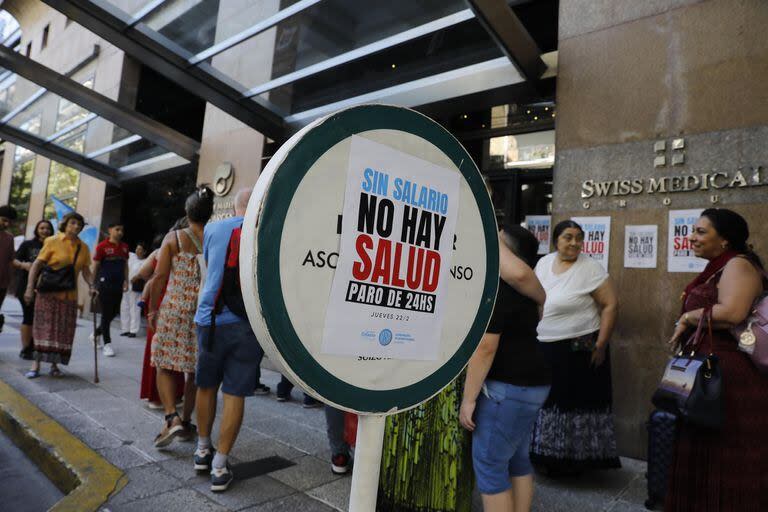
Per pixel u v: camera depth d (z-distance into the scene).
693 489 2.08
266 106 6.17
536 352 2.05
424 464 2.40
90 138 9.09
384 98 5.28
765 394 2.02
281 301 0.81
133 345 7.19
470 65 4.85
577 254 3.30
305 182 0.85
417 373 1.03
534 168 4.90
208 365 2.77
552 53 4.27
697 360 2.08
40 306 4.84
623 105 3.78
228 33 5.11
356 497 0.97
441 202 1.08
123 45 5.21
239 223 2.85
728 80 3.38
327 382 0.88
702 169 3.42
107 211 10.05
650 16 3.72
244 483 2.80
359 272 0.93
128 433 3.47
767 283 2.10
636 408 3.55
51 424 3.50
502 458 1.98
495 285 1.21
